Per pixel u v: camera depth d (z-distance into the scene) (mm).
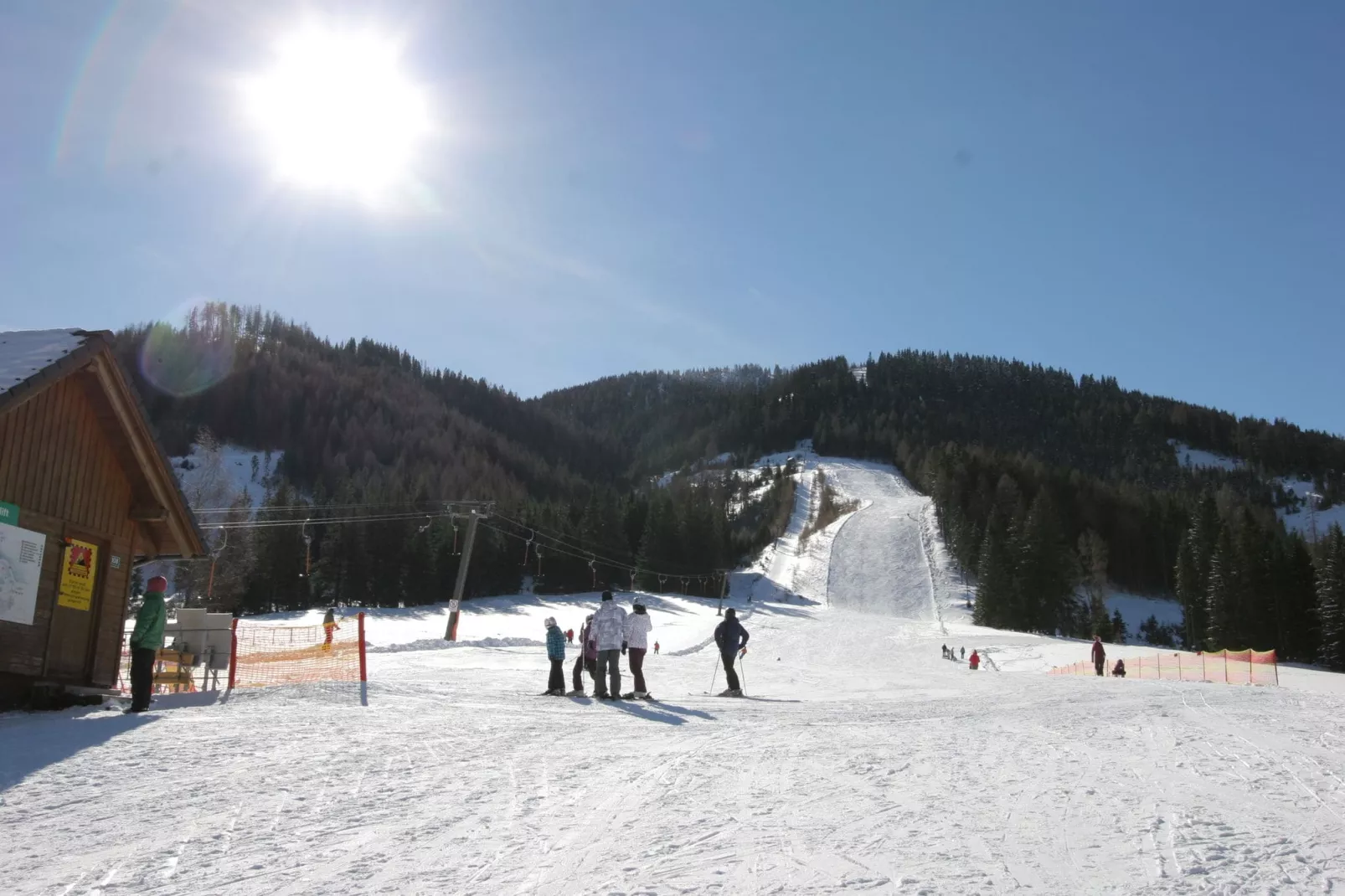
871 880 4812
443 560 87375
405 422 176750
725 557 119375
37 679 12125
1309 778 8250
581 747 9188
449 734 9688
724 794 7008
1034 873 5008
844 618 84062
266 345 184000
